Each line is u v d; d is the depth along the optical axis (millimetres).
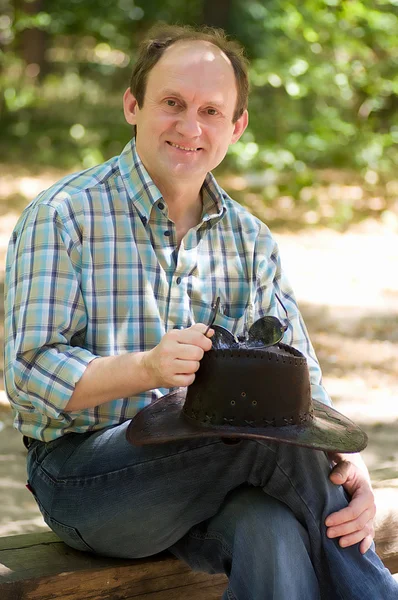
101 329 3617
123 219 3693
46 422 3611
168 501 3369
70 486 3504
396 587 3389
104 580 3555
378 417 7922
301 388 3311
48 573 3465
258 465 3311
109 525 3469
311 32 17828
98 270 3629
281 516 3289
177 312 3738
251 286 3926
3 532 5520
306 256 13492
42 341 3480
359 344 9984
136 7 26625
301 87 17672
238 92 3828
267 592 3215
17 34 25484
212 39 3793
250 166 17547
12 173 18234
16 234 3748
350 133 18469
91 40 31344
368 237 14727
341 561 3352
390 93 18828
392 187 17406
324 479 3389
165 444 3346
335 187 17312
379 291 12078
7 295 3664
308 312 11039
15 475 6426
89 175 3768
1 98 22625
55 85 25797
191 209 3891
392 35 17984
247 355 3221
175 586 3709
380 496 4230
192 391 3301
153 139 3725
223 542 3363
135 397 3645
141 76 3766
